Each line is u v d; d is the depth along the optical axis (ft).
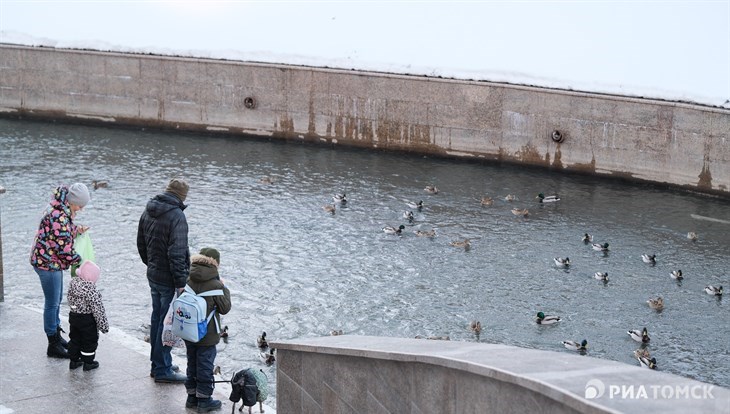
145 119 194.70
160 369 43.47
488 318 104.88
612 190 152.56
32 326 50.24
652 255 121.08
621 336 101.19
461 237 129.70
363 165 166.30
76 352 44.42
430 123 171.63
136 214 136.67
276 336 98.99
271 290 110.83
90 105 197.88
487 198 144.15
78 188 45.47
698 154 149.18
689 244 127.54
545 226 134.51
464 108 168.25
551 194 149.48
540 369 22.50
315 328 101.24
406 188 152.05
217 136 189.88
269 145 181.78
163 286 42.73
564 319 104.88
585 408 19.39
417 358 26.35
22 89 201.16
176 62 189.47
